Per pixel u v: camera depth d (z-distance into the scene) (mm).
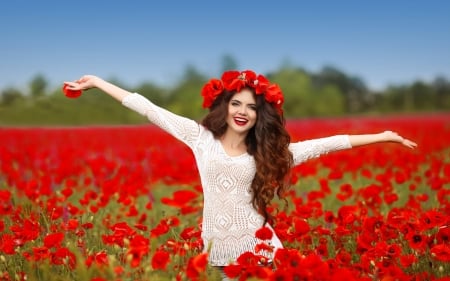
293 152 4500
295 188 8570
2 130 17281
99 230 5523
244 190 4379
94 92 28203
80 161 10805
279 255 3377
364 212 5191
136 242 3424
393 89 71375
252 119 4383
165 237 5695
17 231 4324
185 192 5496
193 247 4258
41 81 28609
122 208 5922
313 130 21156
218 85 4445
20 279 4004
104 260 3600
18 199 7199
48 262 3832
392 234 4480
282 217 4949
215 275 3662
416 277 3754
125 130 18703
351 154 10938
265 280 3178
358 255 4859
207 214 4434
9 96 27859
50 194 6445
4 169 8461
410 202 5688
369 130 20750
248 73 4418
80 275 3412
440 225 4316
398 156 10195
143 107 4422
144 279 3391
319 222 5629
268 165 4348
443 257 3947
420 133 17750
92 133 17266
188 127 4449
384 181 6730
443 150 13625
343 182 9219
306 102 60500
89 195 5680
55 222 5219
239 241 4332
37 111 25609
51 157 10422
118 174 8016
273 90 4395
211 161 4371
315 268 3197
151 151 11742
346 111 68000
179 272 3607
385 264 3945
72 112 26141
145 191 7035
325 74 74438
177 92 49656
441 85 71062
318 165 10328
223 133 4500
